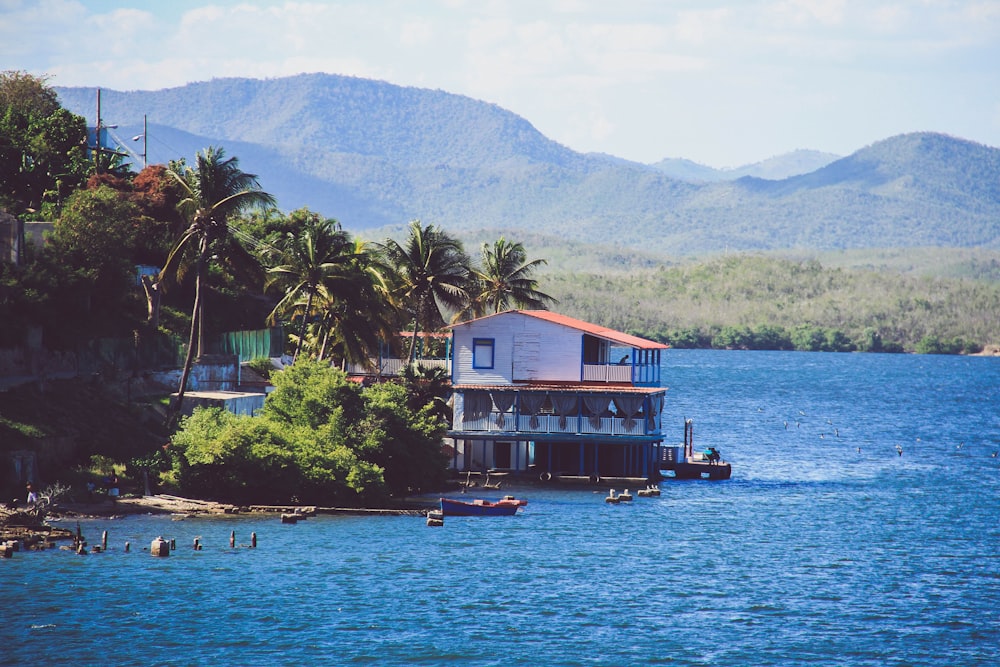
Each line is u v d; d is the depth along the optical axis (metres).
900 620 132.75
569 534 171.25
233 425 176.62
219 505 171.25
